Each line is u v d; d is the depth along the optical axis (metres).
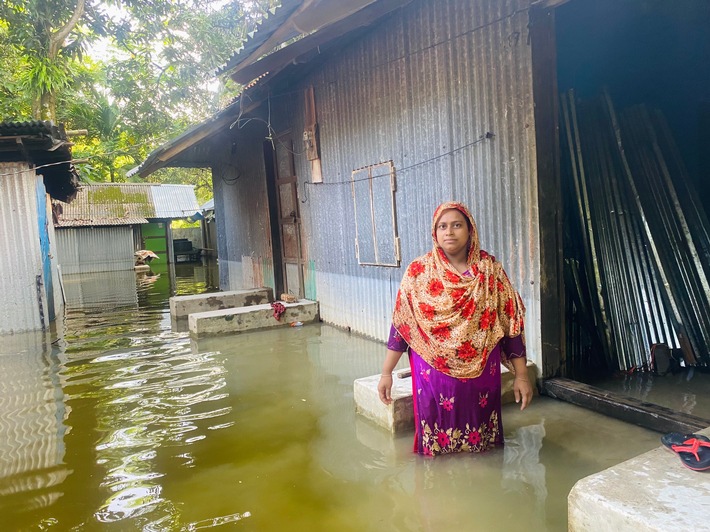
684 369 4.80
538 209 4.32
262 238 10.34
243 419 4.20
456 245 2.93
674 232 5.09
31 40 14.28
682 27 5.64
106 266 21.86
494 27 4.60
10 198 8.36
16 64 17.02
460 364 3.08
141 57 18.45
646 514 1.97
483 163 4.88
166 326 8.65
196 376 5.53
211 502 2.91
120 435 3.97
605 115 5.36
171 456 3.55
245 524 2.67
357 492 2.93
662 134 5.43
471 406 3.19
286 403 4.55
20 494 3.09
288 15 4.51
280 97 8.80
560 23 5.33
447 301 2.98
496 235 4.80
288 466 3.31
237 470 3.29
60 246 21.12
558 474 3.00
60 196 14.22
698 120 6.22
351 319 7.46
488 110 4.76
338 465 3.28
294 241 9.18
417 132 5.74
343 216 7.41
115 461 3.51
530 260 4.44
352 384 5.01
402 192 6.11
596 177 5.21
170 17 17.17
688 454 2.33
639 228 5.08
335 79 7.18
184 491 3.05
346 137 7.09
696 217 5.16
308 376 5.35
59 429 4.15
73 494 3.07
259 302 9.90
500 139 4.66
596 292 5.05
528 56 4.29
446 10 5.14
